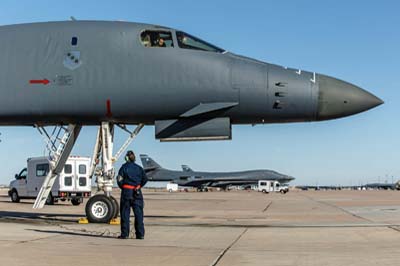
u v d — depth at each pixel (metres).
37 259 7.25
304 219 17.22
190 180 99.94
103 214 13.55
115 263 7.02
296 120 13.41
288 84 13.00
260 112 13.16
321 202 34.19
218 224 14.48
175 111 13.32
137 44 13.33
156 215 19.50
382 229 12.40
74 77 13.29
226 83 13.04
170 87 13.12
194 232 11.65
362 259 7.52
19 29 14.00
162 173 101.56
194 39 13.55
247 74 13.07
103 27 13.66
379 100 13.30
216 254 8.00
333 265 6.99
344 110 13.11
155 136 13.65
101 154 14.24
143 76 13.16
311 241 9.95
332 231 11.97
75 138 14.67
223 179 100.19
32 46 13.66
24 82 13.45
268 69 13.21
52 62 13.45
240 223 15.08
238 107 13.12
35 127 14.90
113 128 14.50
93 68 13.28
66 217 16.61
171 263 7.07
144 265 6.88
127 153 10.29
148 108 13.30
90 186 29.02
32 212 20.78
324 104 13.03
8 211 21.80
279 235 11.08
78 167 28.61
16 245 8.70
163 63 13.18
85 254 7.81
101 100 13.26
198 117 13.38
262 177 100.81
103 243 9.28
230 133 13.35
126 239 10.02
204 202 35.69
